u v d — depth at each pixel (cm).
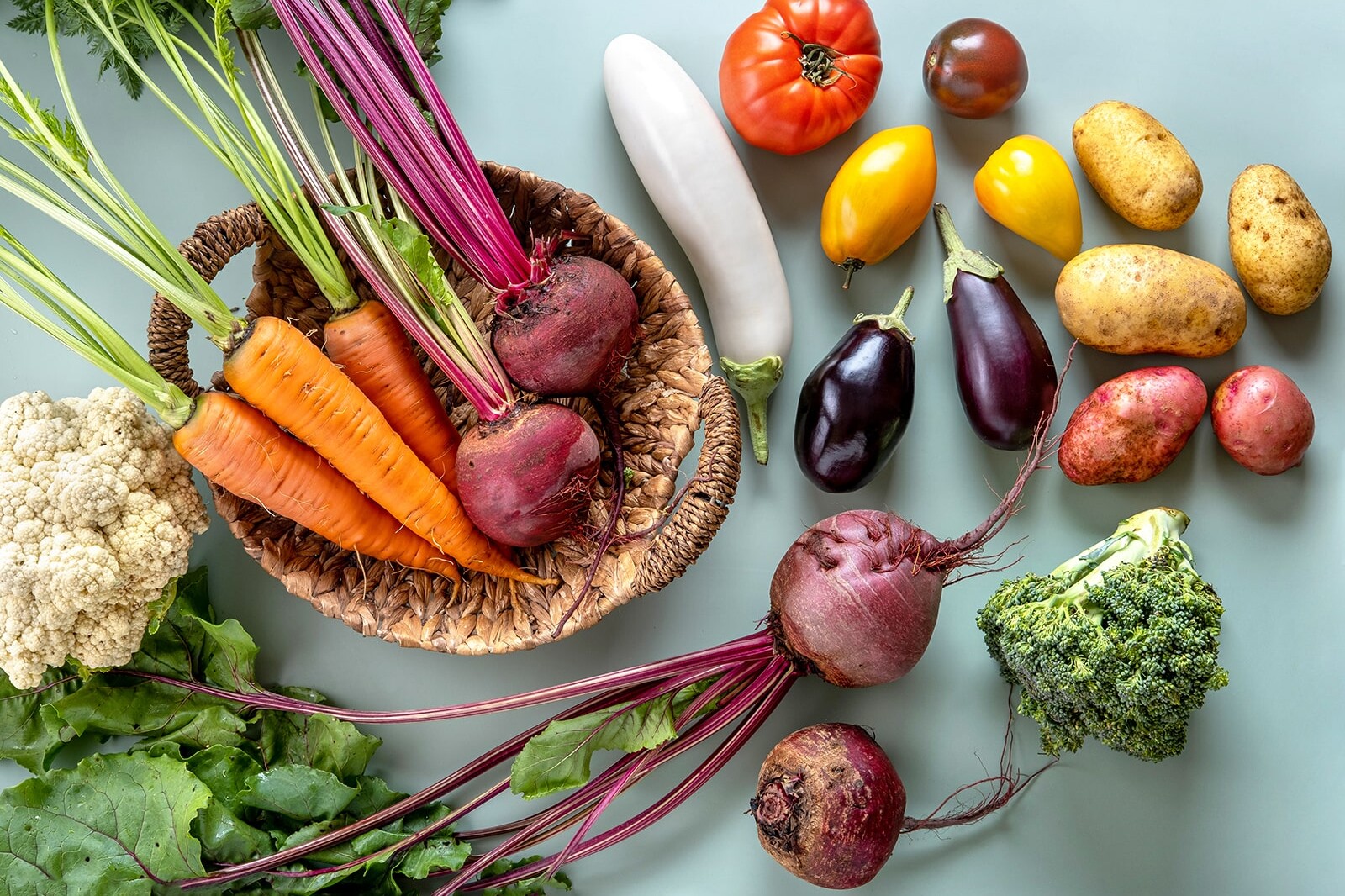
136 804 65
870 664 62
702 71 70
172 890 65
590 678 65
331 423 61
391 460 63
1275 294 66
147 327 69
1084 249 69
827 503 70
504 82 70
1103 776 68
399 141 60
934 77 66
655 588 61
